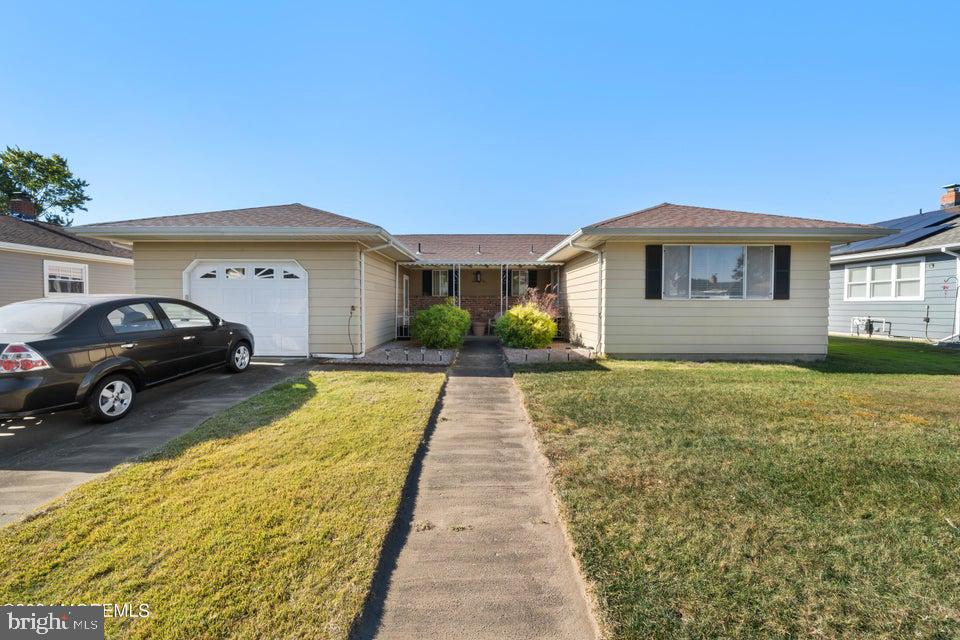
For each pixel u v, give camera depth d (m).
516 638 1.88
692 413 5.13
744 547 2.47
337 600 2.03
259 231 8.37
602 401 5.68
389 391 6.25
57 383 4.44
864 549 2.47
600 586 2.14
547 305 14.11
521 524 2.83
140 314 5.60
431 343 11.11
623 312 9.73
